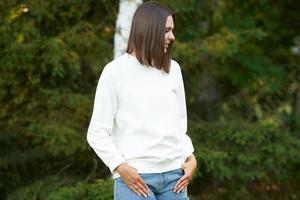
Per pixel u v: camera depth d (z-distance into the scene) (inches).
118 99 136.4
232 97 307.1
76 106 240.2
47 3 247.1
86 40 244.4
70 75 252.1
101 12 265.4
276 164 266.7
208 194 285.9
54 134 235.5
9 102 259.9
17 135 263.9
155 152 134.8
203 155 248.7
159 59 136.3
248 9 326.3
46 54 237.5
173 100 137.5
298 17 339.6
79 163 268.1
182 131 143.7
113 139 140.2
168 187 137.6
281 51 343.0
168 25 136.9
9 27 243.4
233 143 270.2
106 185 226.1
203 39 268.8
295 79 322.3
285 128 294.5
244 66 307.9
